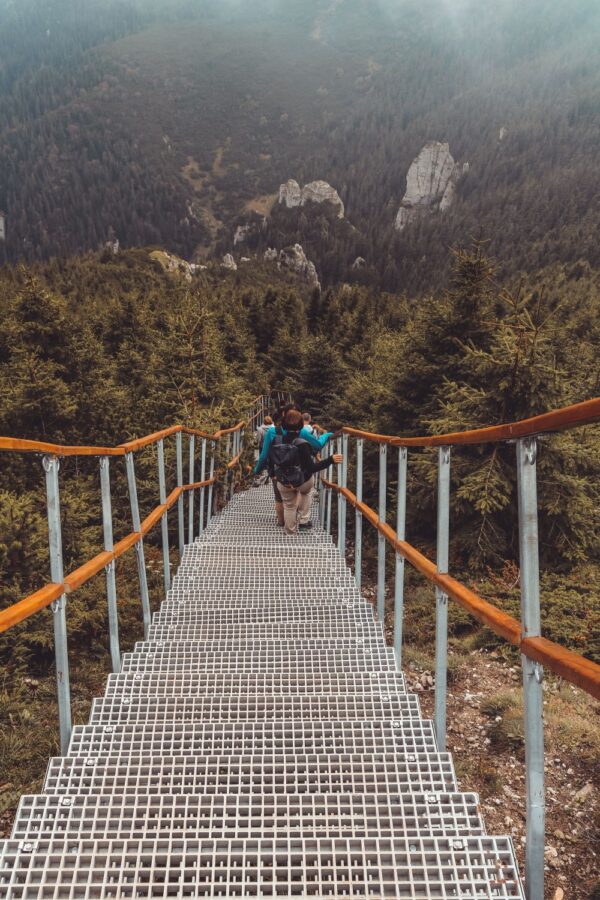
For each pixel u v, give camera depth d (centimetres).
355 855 178
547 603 556
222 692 324
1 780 308
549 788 296
